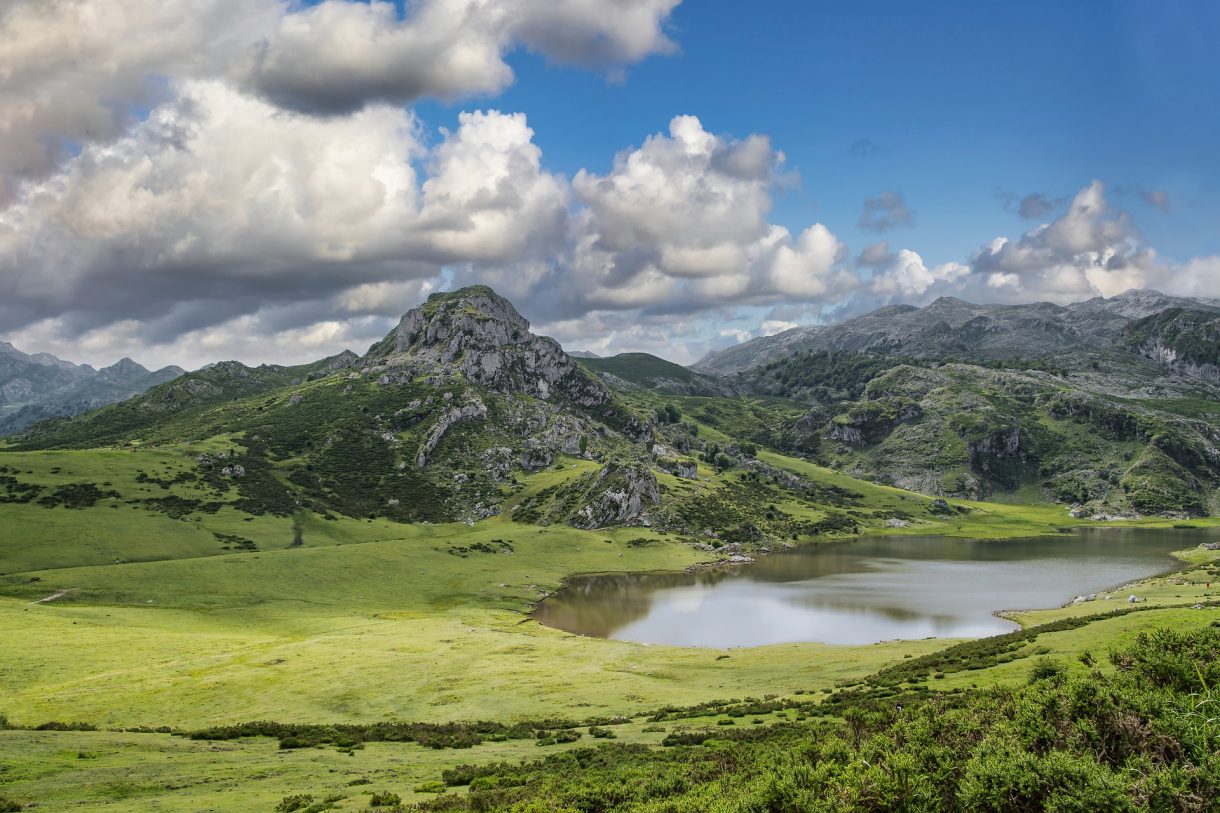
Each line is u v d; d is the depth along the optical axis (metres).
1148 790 19.05
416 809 34.44
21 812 35.62
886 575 194.25
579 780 37.78
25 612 120.81
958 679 60.38
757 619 140.38
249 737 59.84
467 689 76.69
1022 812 20.55
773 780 25.33
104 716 68.44
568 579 195.50
